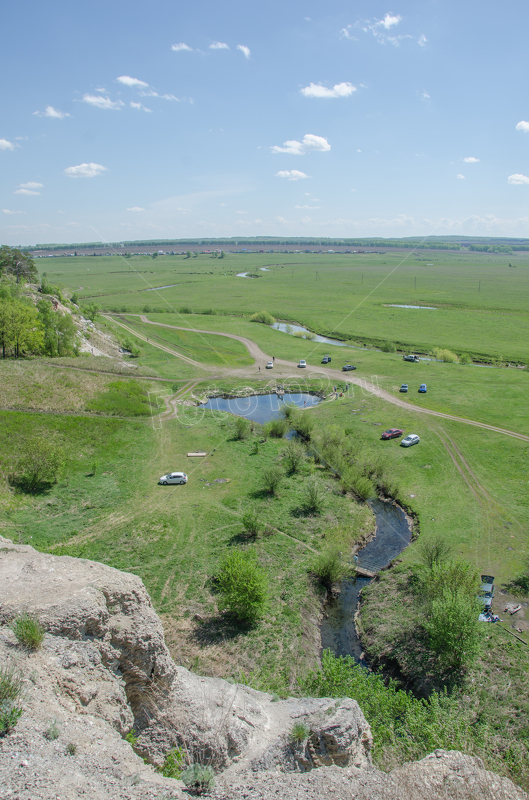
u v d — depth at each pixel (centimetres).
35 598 1734
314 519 5225
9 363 9044
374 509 5656
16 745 1233
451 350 13462
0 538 2402
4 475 5525
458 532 4916
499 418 8150
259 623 3694
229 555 4166
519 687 2977
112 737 1444
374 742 2128
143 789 1251
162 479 5950
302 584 4184
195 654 3309
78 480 5922
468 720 2636
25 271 15288
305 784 1405
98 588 1812
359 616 3941
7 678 1384
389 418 8350
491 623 3569
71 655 1582
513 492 5716
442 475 6222
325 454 6831
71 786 1163
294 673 3175
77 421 7319
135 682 1750
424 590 3941
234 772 1545
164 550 4538
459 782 1414
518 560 4391
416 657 3350
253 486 5947
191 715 1748
